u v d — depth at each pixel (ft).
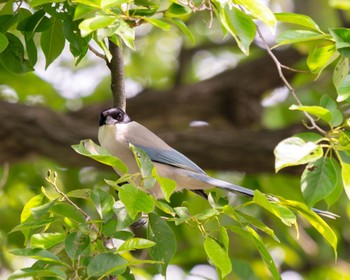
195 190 30.17
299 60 48.42
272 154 41.01
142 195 18.97
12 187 45.62
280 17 23.71
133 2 21.90
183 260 41.32
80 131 42.27
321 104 22.90
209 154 41.45
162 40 59.26
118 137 29.91
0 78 48.08
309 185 21.71
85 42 23.30
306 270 48.55
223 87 49.01
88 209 40.96
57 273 18.66
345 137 21.57
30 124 41.63
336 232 47.96
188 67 56.85
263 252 21.11
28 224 19.62
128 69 58.75
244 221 20.66
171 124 49.21
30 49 24.97
